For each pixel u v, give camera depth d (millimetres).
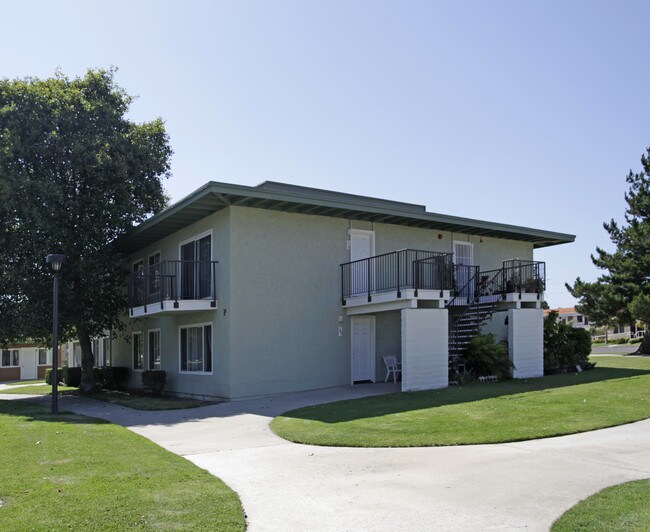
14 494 6281
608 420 10344
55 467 7484
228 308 15828
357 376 18062
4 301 20031
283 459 8203
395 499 6207
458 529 5293
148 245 22578
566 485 6590
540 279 19938
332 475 7246
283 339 16578
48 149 18766
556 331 20688
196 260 17547
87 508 5738
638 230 30719
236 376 15711
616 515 5449
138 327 23531
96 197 19562
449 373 17531
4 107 18281
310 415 11891
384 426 10203
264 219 16578
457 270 20406
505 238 22609
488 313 18734
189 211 16750
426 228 20172
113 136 19844
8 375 45031
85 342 22234
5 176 17609
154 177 22156
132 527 5242
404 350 15594
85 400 18656
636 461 7629
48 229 18281
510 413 11164
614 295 30766
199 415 13172
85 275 19344
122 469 7352
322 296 17500
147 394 20641
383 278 18828
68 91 20078
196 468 7465
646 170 31516
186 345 18703
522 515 5621
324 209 16938
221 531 5188
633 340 51812
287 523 5543
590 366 20938
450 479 6914
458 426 9992
